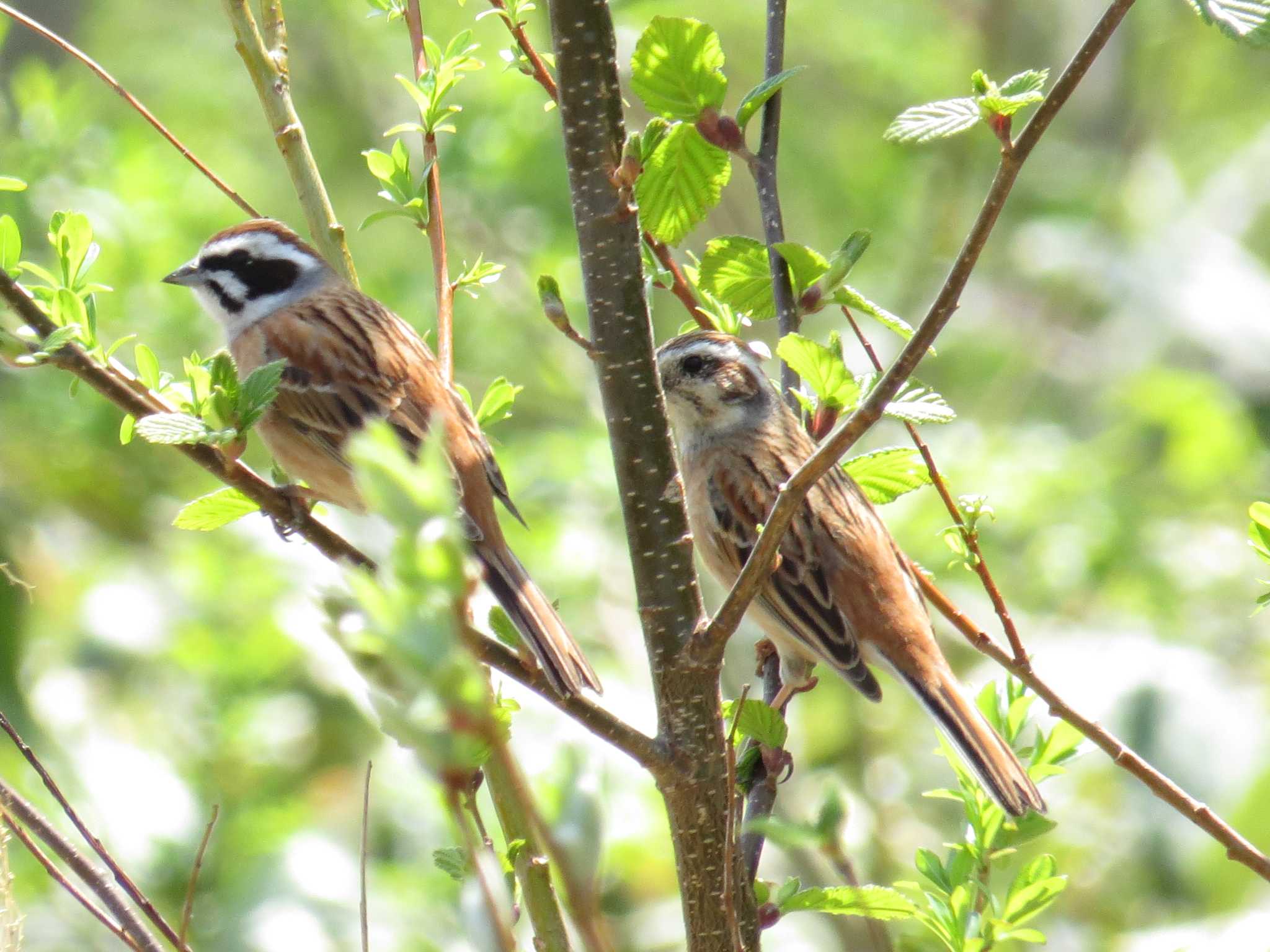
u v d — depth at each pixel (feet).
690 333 31.19
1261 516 20.53
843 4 57.36
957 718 21.68
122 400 17.76
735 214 54.29
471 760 14.28
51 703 40.78
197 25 61.16
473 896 11.34
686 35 20.81
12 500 45.16
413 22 23.76
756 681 43.06
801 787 41.24
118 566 44.93
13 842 34.55
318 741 41.93
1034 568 44.80
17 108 47.85
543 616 20.66
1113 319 57.98
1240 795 38.99
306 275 29.09
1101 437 51.98
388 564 9.89
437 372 27.45
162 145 49.70
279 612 42.19
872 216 57.41
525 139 49.34
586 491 45.52
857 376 21.75
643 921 37.17
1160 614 43.93
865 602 28.19
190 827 38.19
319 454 27.20
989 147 59.36
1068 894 37.32
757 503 29.55
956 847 20.27
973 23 59.16
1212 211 61.57
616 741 17.58
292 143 23.54
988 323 58.03
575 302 48.67
